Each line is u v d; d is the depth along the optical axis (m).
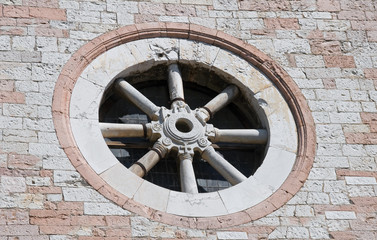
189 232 15.65
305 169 16.94
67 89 17.22
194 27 18.73
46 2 18.41
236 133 17.72
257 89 18.20
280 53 18.72
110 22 18.42
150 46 18.38
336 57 18.84
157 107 17.91
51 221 15.37
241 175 16.94
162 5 18.94
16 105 16.75
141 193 16.12
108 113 18.22
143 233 15.51
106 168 16.36
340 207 16.42
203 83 18.81
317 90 18.22
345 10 19.69
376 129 17.75
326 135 17.56
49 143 16.34
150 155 17.03
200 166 17.72
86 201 15.71
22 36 17.80
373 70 18.73
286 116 17.84
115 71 17.86
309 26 19.28
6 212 15.34
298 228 16.02
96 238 15.29
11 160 16.00
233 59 18.55
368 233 16.12
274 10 19.38
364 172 17.03
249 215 16.03
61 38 17.92
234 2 19.33
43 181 15.84
